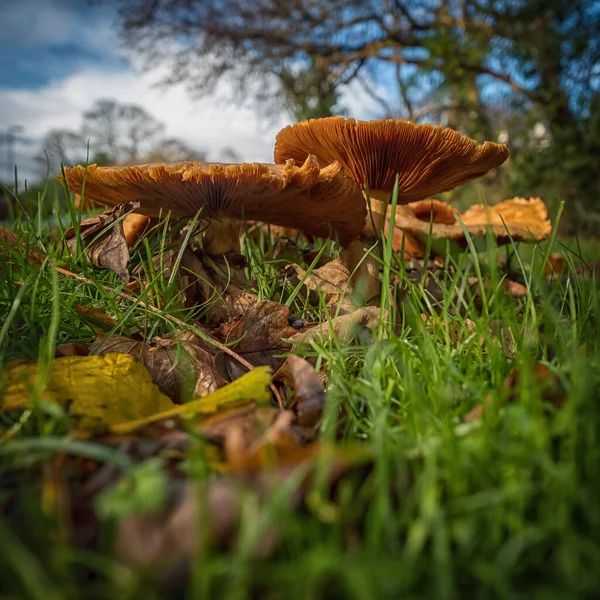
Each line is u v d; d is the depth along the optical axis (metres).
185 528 0.06
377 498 0.07
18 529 0.07
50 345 0.10
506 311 0.13
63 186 0.17
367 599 0.05
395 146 0.20
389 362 0.12
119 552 0.06
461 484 0.07
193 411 0.09
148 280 0.16
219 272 0.18
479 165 0.22
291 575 0.06
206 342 0.14
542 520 0.07
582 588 0.06
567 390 0.09
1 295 0.15
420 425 0.09
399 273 0.14
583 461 0.08
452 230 0.27
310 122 0.19
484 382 0.11
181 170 0.16
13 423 0.10
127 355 0.12
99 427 0.09
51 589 0.06
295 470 0.07
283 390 0.13
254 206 0.19
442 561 0.06
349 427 0.10
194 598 0.06
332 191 0.18
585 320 0.14
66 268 0.17
